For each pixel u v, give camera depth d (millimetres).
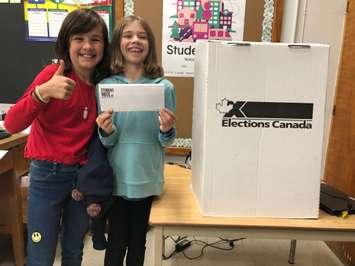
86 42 1326
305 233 1216
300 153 1210
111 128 1268
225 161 1203
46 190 1363
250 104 1175
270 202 1233
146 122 1339
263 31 2176
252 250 2236
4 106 2365
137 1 2180
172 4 2168
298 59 1164
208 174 1210
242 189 1223
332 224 1210
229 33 2189
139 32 1364
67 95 1188
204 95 1189
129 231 1511
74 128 1353
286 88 1174
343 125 2119
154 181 1368
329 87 2256
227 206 1229
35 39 2287
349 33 2094
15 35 2293
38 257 1413
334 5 2158
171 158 2344
